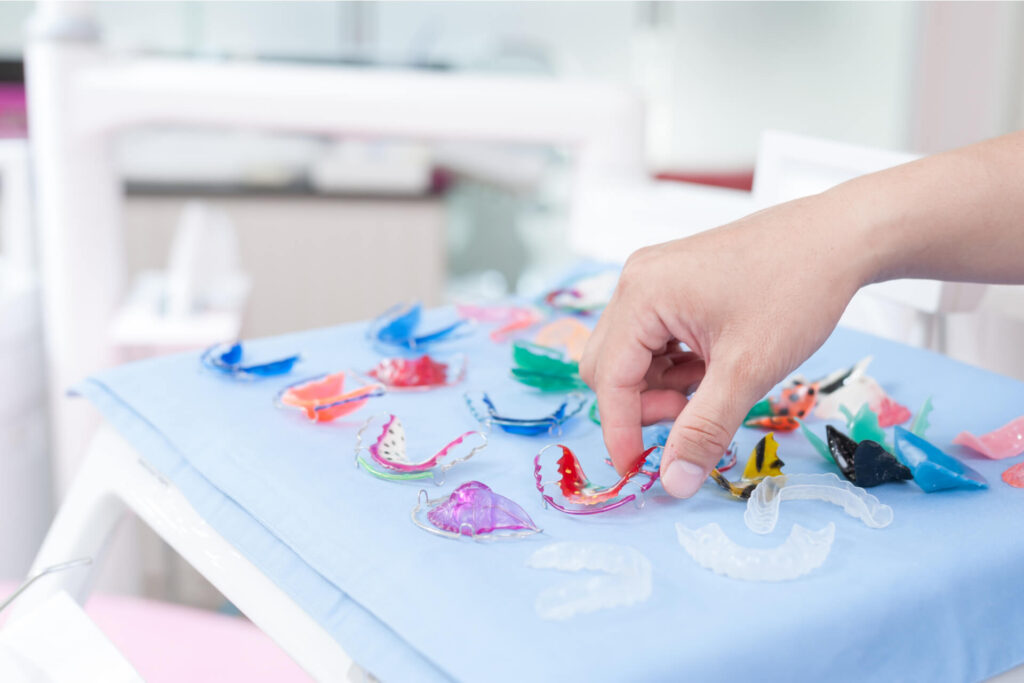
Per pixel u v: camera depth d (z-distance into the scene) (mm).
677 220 843
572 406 511
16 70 2217
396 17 2719
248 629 724
